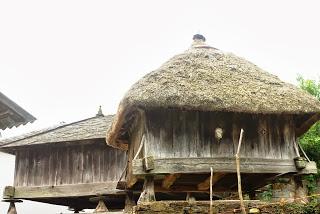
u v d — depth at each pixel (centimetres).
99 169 1203
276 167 745
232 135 746
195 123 738
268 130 765
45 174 1245
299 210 669
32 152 1276
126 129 876
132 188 938
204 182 845
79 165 1223
